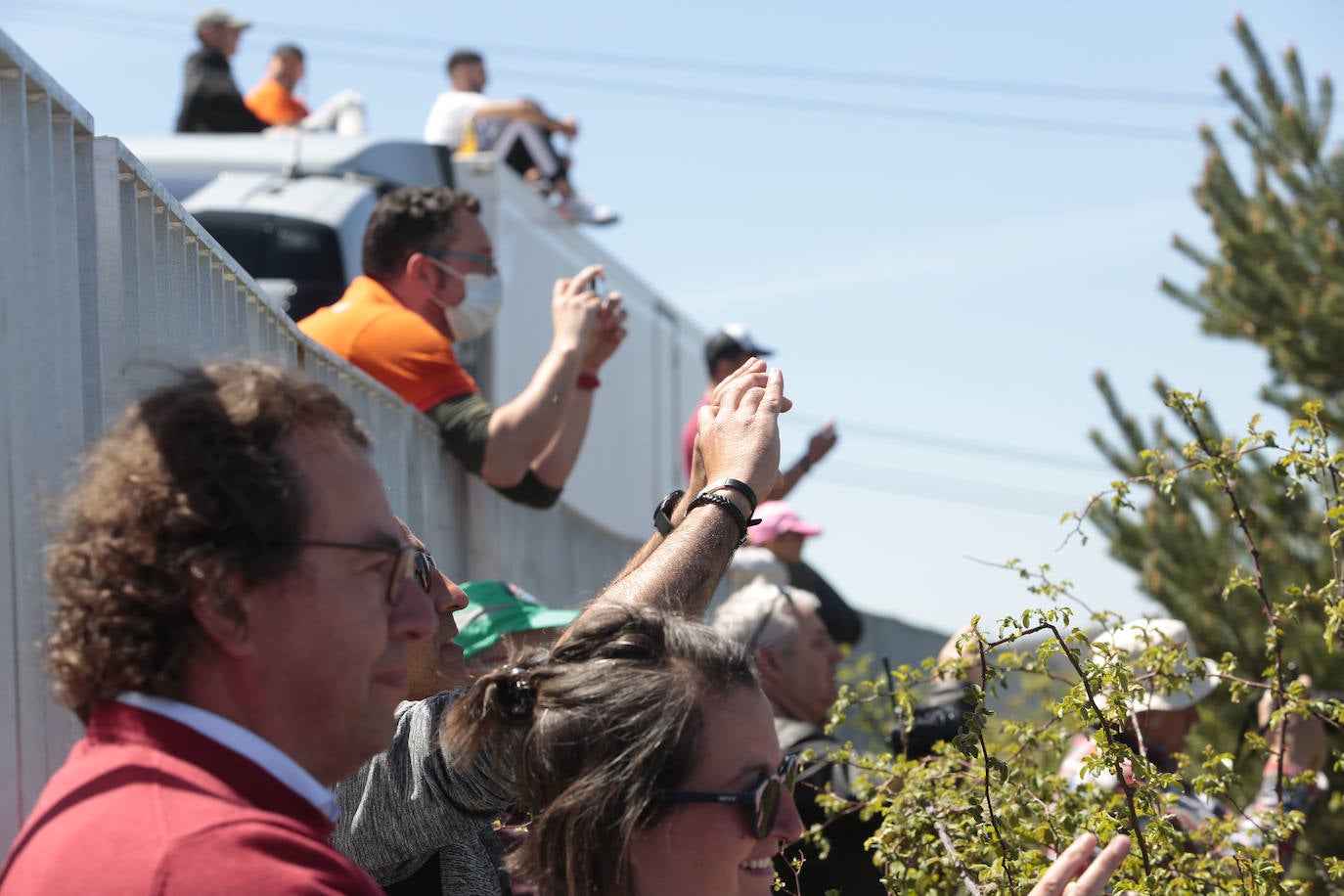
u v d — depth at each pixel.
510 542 5.65
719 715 1.61
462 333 4.86
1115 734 2.32
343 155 7.02
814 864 2.80
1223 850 2.62
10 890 1.29
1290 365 8.70
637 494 8.57
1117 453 8.23
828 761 2.83
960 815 2.41
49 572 1.37
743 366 2.30
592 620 1.69
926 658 2.74
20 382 1.85
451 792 1.88
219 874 1.23
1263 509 7.48
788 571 6.26
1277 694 2.62
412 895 2.05
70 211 2.03
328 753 1.41
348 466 1.42
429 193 4.79
